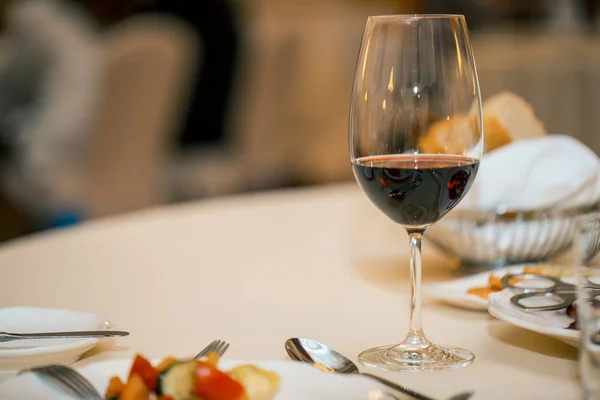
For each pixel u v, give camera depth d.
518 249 1.28
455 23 0.93
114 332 0.95
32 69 4.39
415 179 0.89
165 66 4.24
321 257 1.48
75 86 4.21
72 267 1.43
